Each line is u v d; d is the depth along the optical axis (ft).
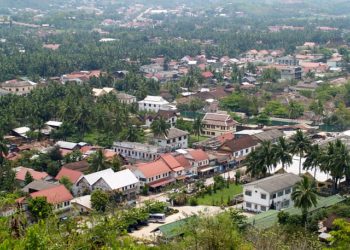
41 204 339.16
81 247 180.55
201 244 216.13
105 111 640.58
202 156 521.65
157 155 534.78
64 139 604.90
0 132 534.37
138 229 370.32
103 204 390.42
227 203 430.20
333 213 363.76
